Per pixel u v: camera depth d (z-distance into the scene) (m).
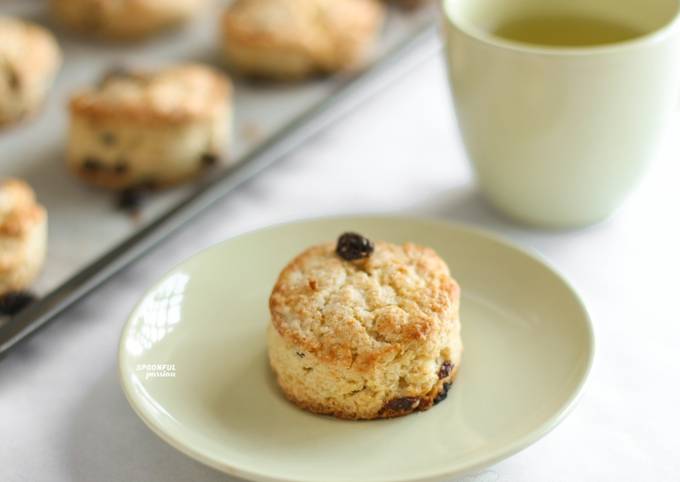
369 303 0.42
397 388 0.42
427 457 0.40
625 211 0.54
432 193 0.56
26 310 0.47
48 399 0.45
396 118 0.62
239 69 0.66
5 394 0.45
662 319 0.48
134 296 0.50
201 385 0.43
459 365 0.44
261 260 0.48
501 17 0.54
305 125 0.59
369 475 0.39
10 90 0.61
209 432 0.41
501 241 0.48
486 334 0.45
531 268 0.47
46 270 0.51
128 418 0.44
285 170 0.58
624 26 0.53
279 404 0.43
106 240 0.53
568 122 0.48
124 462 0.42
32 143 0.60
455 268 0.48
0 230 0.49
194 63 0.67
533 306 0.46
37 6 0.73
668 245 0.52
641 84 0.48
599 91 0.47
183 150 0.57
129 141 0.56
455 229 0.48
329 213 0.55
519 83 0.48
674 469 0.42
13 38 0.63
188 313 0.45
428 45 0.67
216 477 0.42
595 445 0.43
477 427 0.41
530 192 0.51
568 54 0.47
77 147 0.57
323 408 0.42
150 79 0.59
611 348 0.47
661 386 0.45
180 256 0.52
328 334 0.41
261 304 0.46
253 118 0.62
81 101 0.57
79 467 0.42
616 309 0.48
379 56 0.67
